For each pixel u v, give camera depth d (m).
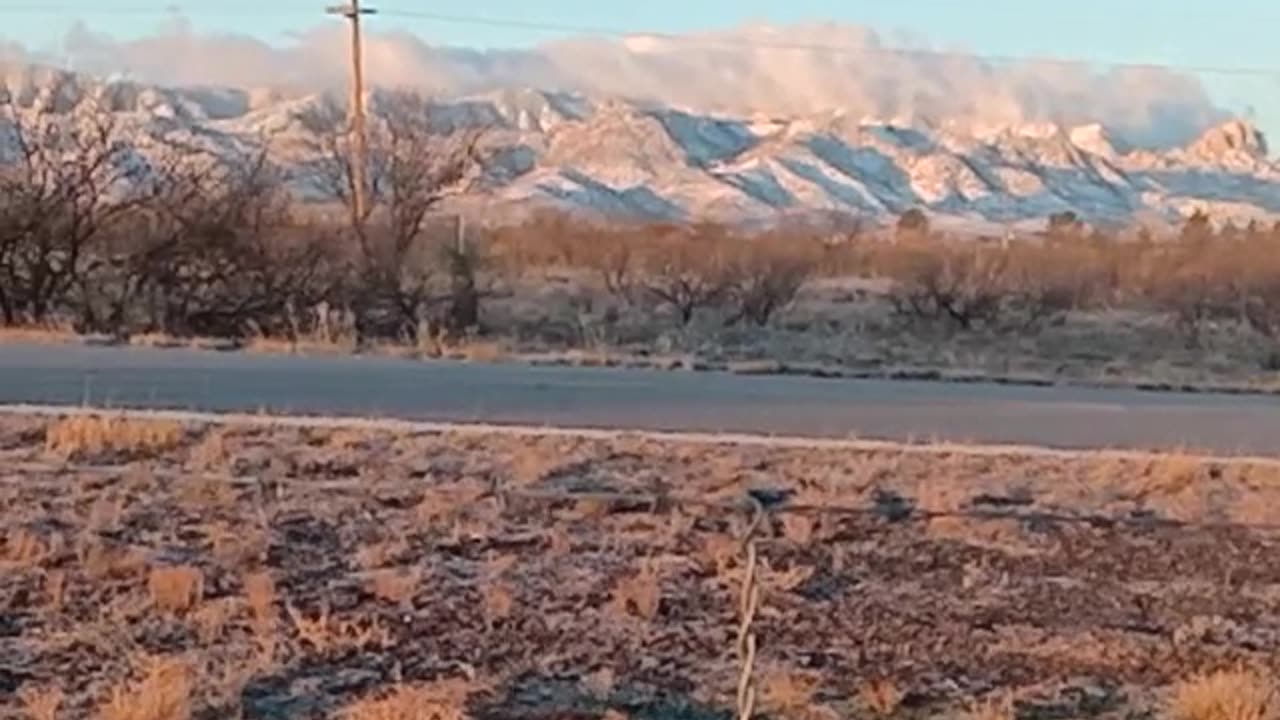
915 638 12.34
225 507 14.97
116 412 19.00
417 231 39.12
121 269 35.97
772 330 40.19
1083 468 17.92
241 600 12.46
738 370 29.83
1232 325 43.25
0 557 13.25
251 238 35.78
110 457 17.06
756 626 12.35
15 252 35.75
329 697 10.66
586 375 26.98
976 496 16.30
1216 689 10.93
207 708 10.31
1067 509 15.92
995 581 13.79
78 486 15.55
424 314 36.16
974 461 18.09
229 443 17.69
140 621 11.97
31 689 10.55
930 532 14.91
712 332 39.22
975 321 42.00
